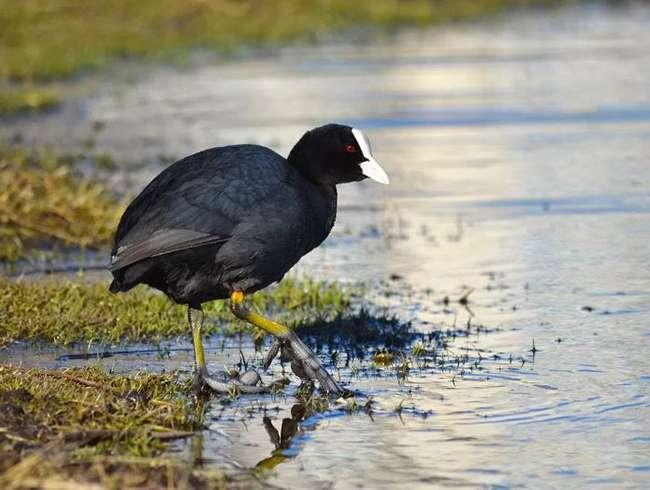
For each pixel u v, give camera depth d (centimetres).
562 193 1783
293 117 2347
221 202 966
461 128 2253
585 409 962
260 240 975
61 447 816
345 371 1066
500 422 937
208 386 1009
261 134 2183
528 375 1047
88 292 1264
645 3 4056
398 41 3359
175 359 1090
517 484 824
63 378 959
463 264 1445
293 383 1042
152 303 1225
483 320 1221
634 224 1605
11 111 2428
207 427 920
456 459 866
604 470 847
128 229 972
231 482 812
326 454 877
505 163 1983
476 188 1831
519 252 1490
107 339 1136
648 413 953
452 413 957
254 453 877
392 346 1139
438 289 1341
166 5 3575
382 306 1276
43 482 737
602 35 3388
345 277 1401
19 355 1084
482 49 3178
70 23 3406
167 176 999
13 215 1559
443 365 1077
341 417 952
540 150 2069
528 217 1659
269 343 1148
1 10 3444
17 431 836
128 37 3309
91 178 1847
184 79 2828
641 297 1288
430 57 3066
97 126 2273
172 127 2275
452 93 2591
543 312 1245
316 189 1040
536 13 3878
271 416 955
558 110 2392
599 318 1218
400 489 816
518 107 2431
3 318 1152
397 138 2183
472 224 1638
